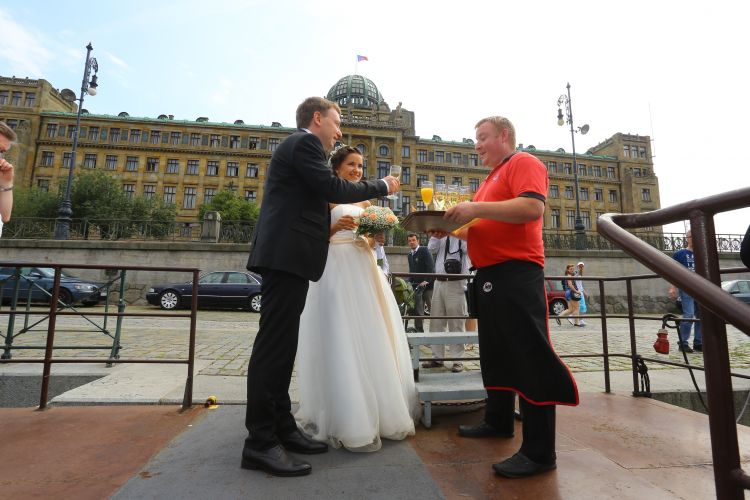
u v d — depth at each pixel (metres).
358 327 2.44
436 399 2.64
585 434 2.56
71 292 12.82
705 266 1.09
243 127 52.53
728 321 0.91
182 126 51.41
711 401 1.06
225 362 4.98
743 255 1.41
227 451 2.17
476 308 2.31
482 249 2.19
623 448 2.30
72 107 54.81
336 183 2.07
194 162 50.88
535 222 2.11
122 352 5.70
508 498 1.69
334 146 2.69
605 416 2.97
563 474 1.93
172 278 18.02
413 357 2.96
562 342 7.87
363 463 2.04
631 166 60.34
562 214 56.97
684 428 2.68
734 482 1.00
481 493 1.73
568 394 1.89
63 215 20.06
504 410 2.43
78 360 3.04
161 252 18.34
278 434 2.17
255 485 1.78
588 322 13.01
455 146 56.50
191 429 2.54
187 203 49.75
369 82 69.56
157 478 1.84
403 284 5.64
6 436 2.40
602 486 1.81
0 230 3.34
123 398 3.25
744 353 6.62
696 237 1.12
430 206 2.49
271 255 2.02
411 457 2.12
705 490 1.78
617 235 1.33
